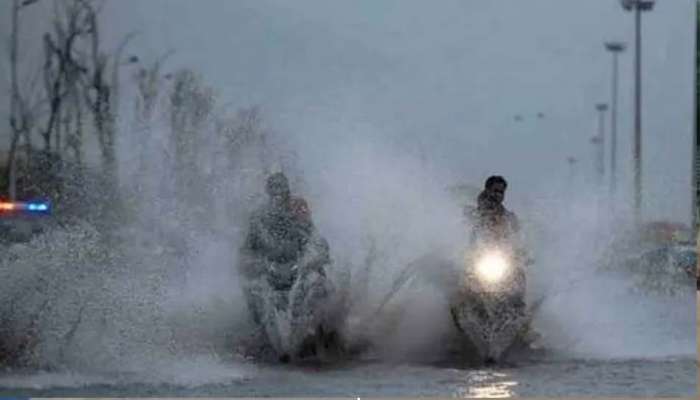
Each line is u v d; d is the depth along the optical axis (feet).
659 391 68.13
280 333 78.89
